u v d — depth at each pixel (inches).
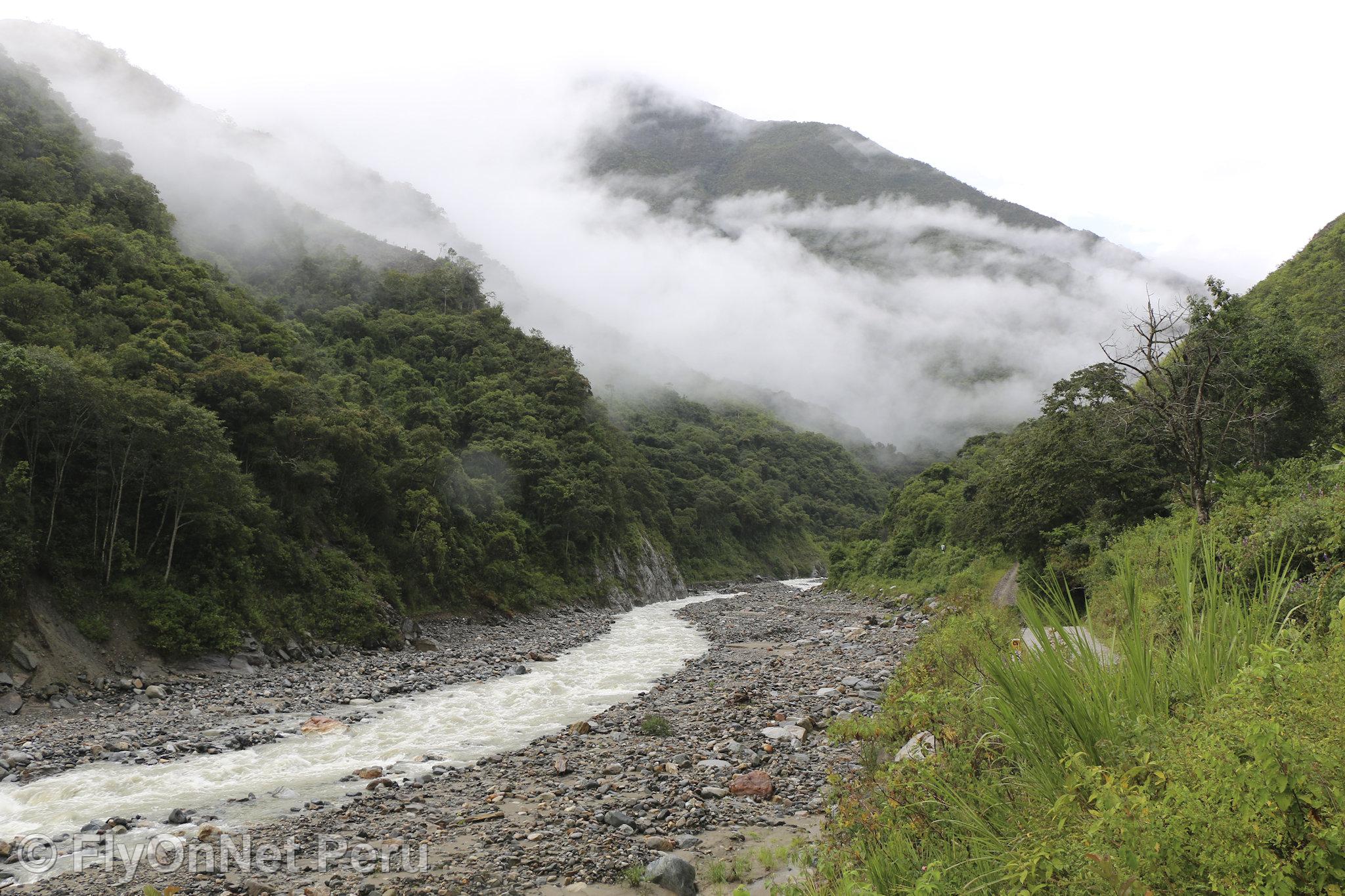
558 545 2532.0
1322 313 1720.0
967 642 321.7
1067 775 172.4
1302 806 121.0
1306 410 1063.0
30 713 825.5
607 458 3058.6
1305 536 361.1
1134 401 920.9
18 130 2098.9
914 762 277.9
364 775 611.2
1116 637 196.4
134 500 1142.3
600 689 1014.4
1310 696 134.1
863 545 3129.9
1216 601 188.5
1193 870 128.8
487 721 821.2
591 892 368.5
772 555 4493.1
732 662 1209.4
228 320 1942.7
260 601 1255.5
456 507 2060.8
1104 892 135.1
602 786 544.4
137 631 1041.5
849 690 884.6
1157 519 892.0
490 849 427.5
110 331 1476.4
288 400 1529.3
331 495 1642.5
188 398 1336.1
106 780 608.4
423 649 1441.9
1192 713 155.8
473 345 3275.1
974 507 1503.4
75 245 1675.7
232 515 1225.4
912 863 222.7
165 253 2044.8
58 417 1050.1
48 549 1000.9
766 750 622.5
